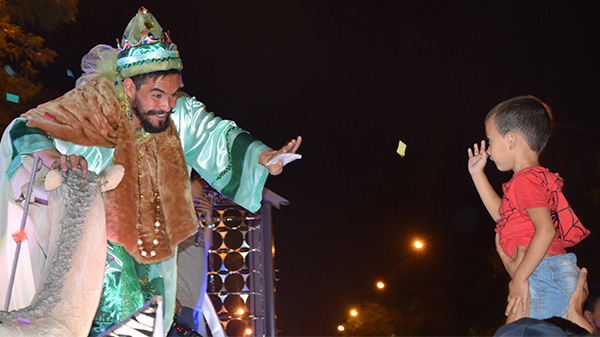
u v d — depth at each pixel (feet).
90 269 9.02
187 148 14.51
